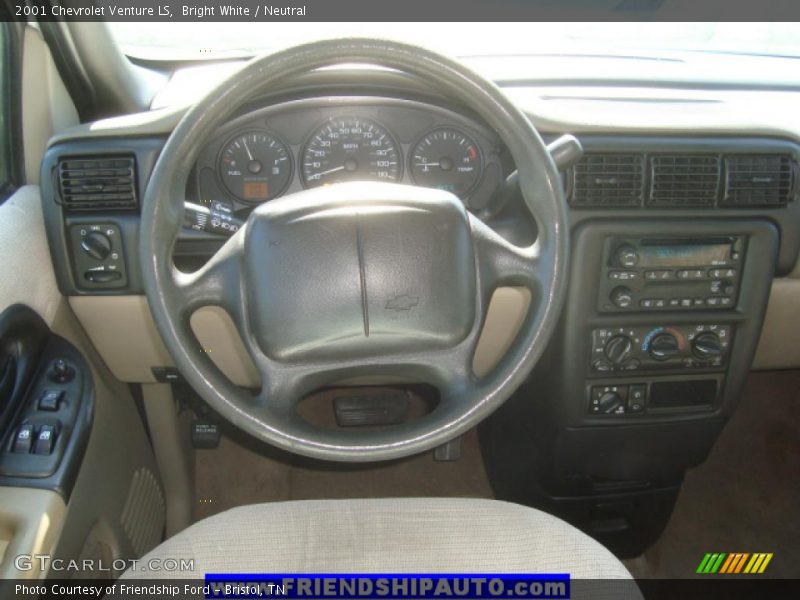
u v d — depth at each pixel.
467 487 2.17
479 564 1.08
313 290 1.04
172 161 0.97
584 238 1.45
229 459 2.17
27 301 1.32
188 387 1.84
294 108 1.43
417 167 1.49
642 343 1.54
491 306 1.55
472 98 1.02
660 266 1.48
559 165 1.13
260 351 1.07
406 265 1.04
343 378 1.11
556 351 1.55
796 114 1.68
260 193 1.48
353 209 1.02
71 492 1.20
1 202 1.36
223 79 0.97
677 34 2.08
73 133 1.39
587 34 2.00
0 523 1.10
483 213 1.43
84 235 1.42
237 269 1.06
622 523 1.92
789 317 1.68
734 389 1.60
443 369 1.10
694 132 1.45
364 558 1.09
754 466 2.19
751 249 1.50
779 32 2.11
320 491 2.13
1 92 1.38
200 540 1.12
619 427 1.63
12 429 1.21
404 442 1.06
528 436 1.82
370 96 1.43
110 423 1.58
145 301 1.50
